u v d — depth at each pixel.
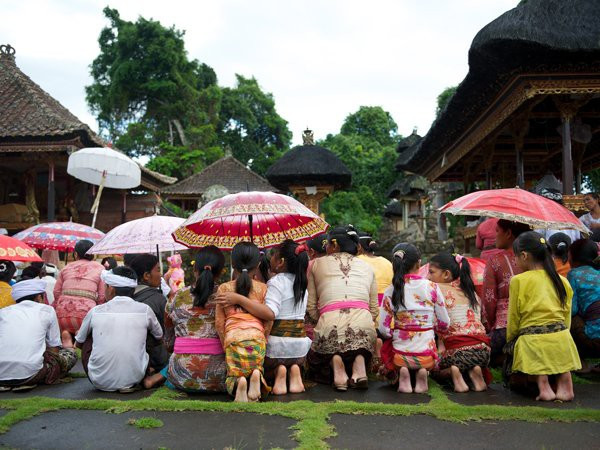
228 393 4.14
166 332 4.57
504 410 3.57
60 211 17.66
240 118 44.59
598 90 7.37
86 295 5.86
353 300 4.49
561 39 6.70
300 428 3.24
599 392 4.28
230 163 26.00
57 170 17.67
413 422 3.41
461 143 11.30
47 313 4.65
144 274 5.01
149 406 3.73
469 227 12.40
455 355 4.39
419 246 18.53
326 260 4.68
